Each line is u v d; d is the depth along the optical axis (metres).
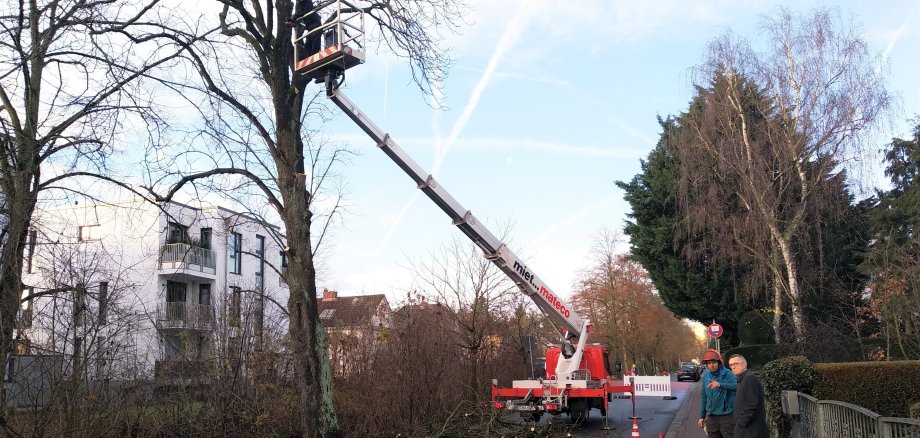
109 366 9.38
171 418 10.58
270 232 11.90
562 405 16.08
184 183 10.73
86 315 9.02
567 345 17.28
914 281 17.55
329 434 10.07
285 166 10.80
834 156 23.14
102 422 9.04
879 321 21.69
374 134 13.16
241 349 12.37
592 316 54.09
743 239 25.48
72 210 11.84
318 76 11.62
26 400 8.23
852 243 27.16
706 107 25.19
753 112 25.20
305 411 10.05
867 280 25.52
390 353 14.23
